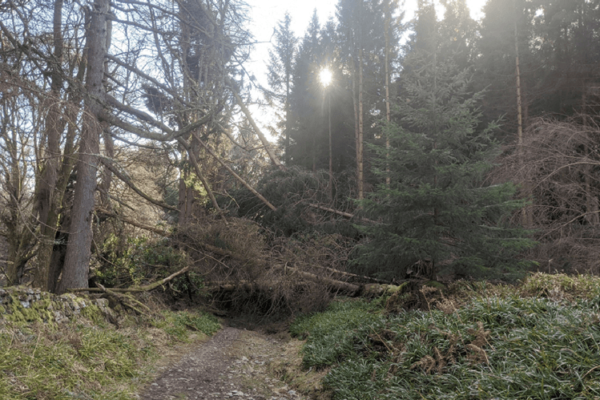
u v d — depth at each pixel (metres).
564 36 20.89
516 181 15.10
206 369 7.71
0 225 11.17
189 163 15.32
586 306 5.64
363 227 9.54
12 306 6.15
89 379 5.49
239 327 13.90
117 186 14.50
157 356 7.91
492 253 8.97
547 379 3.94
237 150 18.81
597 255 13.30
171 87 13.02
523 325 5.31
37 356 5.30
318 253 14.22
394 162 9.16
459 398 4.32
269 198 17.88
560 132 15.09
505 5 21.47
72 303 7.73
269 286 13.91
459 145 9.19
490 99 21.78
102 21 10.99
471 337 5.45
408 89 9.47
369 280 15.73
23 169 9.44
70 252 10.36
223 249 14.62
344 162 28.45
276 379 7.68
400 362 5.76
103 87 11.38
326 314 11.96
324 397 6.16
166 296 13.69
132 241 13.87
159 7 11.52
